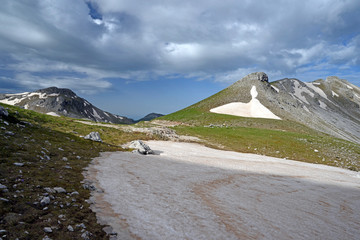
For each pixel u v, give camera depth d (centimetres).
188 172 2333
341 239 1173
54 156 1986
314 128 11112
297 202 1762
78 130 4284
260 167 3397
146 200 1316
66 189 1244
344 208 1798
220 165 3142
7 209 844
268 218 1307
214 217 1210
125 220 1033
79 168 1781
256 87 15925
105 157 2517
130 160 2569
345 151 6291
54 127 3972
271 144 6019
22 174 1288
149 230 973
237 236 1027
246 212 1355
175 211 1214
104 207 1134
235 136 6688
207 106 13762
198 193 1617
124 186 1520
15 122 2975
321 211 1617
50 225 830
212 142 5694
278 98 15238
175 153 3828
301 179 2877
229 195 1684
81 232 837
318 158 5162
